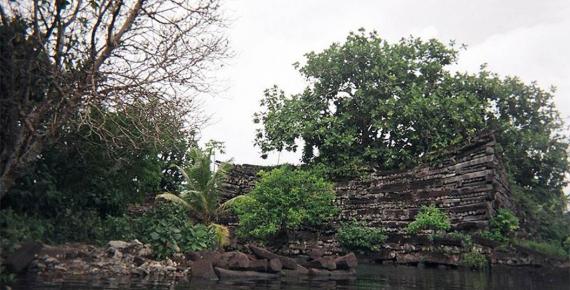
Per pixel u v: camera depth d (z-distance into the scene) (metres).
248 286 7.06
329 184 18.84
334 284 8.15
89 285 5.87
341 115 23.05
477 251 13.57
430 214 15.72
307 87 24.23
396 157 21.16
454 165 16.45
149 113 7.48
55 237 8.70
